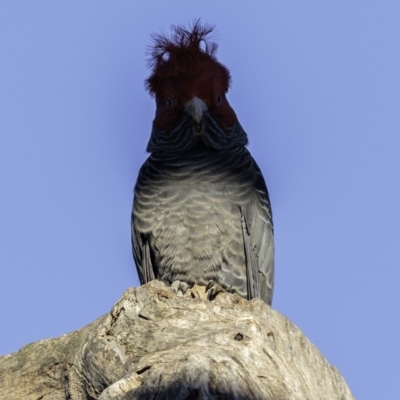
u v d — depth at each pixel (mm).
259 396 10086
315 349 11867
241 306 12000
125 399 9797
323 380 11648
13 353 13172
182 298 12047
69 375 12312
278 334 11508
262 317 11719
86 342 11922
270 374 10586
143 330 11531
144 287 12180
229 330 10992
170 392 9672
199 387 9672
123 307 11883
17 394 12875
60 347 12664
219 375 9875
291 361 11375
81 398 12289
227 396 9750
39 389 12812
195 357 10055
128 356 11273
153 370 9906
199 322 11555
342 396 11773
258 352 10789
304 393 10719
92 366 11633
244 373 10172
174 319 11617
